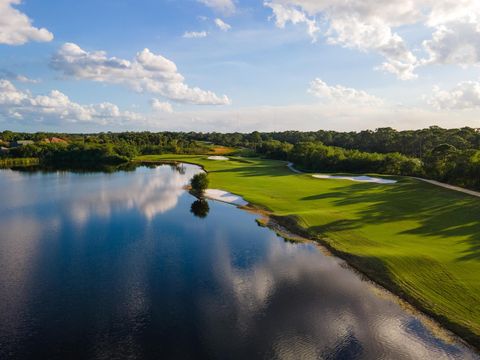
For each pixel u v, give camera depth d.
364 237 35.88
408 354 18.94
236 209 51.59
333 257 32.09
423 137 147.25
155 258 32.00
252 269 29.58
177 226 42.44
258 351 19.11
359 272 28.78
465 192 55.09
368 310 23.08
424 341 19.94
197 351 19.08
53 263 30.80
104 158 141.38
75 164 136.00
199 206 53.72
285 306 23.59
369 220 41.66
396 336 20.41
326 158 103.62
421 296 24.14
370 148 167.50
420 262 28.41
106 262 31.02
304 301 24.25
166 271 29.16
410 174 81.62
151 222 44.25
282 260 31.50
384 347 19.50
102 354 18.83
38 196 61.50
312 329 21.05
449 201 49.19
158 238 37.75
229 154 169.25
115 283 26.92
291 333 20.67
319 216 43.59
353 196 56.72
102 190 68.12
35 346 19.44
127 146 155.00
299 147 131.38
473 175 61.56
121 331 20.81
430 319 21.88
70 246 35.16
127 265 30.38
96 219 45.66
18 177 90.56
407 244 33.19
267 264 30.59
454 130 158.50
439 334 20.48
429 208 46.03
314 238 37.16
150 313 22.77
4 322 21.69
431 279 26.02
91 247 34.88
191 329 21.03
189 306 23.61
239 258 32.03
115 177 89.88
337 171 99.50
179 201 57.44
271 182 75.56
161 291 25.70
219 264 30.62
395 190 60.09
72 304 23.83
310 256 32.44
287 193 61.88
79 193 64.62
